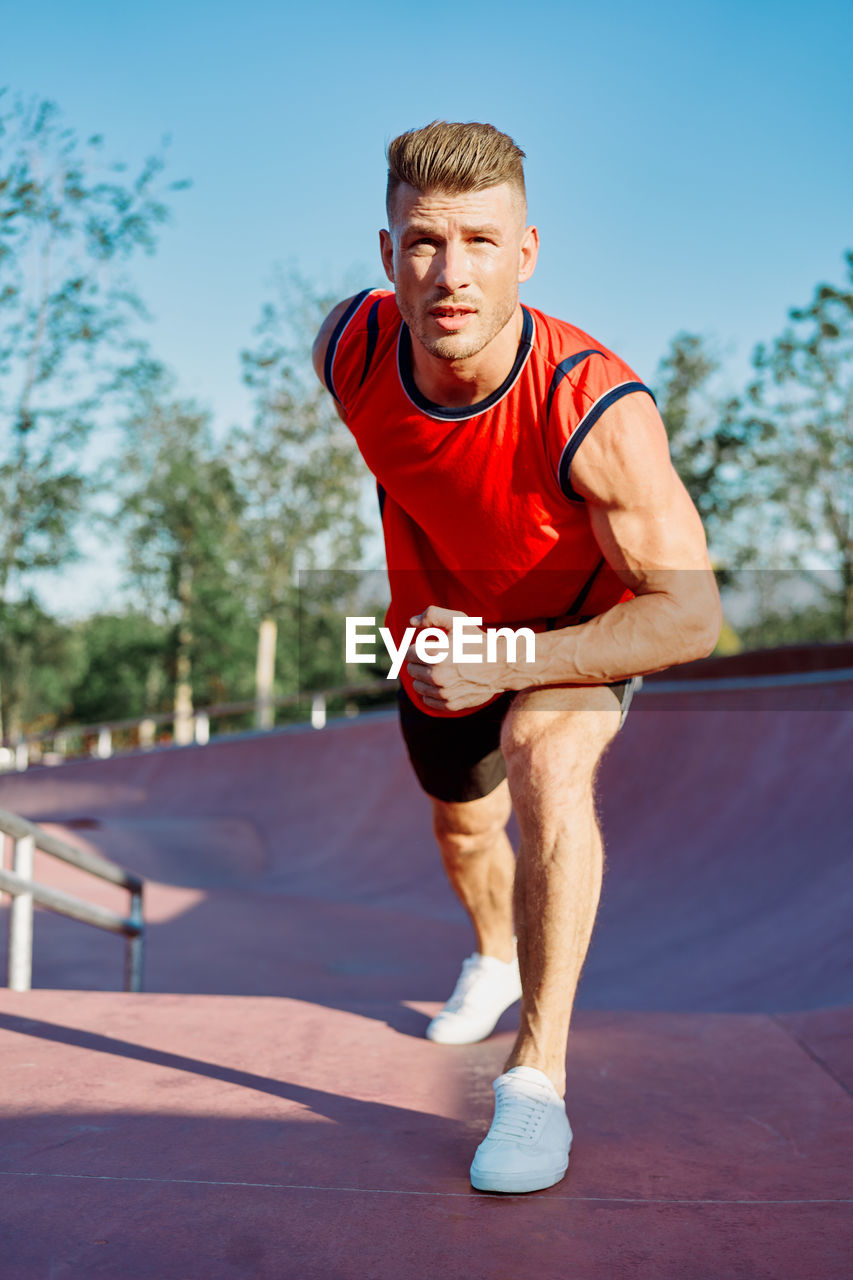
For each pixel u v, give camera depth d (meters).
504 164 1.55
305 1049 2.22
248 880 10.38
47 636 34.88
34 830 3.30
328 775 12.58
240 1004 2.64
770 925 5.58
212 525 35.47
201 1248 1.27
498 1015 2.39
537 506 1.72
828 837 6.34
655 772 8.53
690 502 1.69
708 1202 1.43
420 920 7.94
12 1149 1.60
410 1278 1.20
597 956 6.12
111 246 23.81
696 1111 1.84
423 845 10.11
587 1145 1.68
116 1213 1.37
